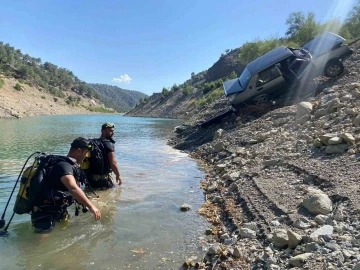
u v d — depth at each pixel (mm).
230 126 14117
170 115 77688
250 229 4656
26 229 5090
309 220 4430
